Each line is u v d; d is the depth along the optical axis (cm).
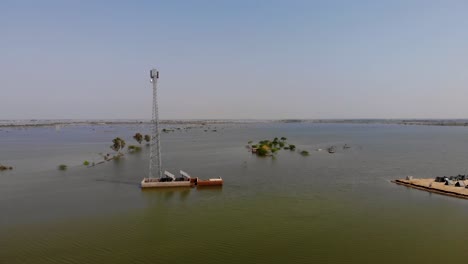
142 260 3562
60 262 3522
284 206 5441
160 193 6378
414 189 6550
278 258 3584
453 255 3619
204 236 4178
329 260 3528
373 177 7850
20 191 6556
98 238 4147
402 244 3906
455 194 5944
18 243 4016
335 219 4781
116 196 6150
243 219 4806
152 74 6956
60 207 5450
